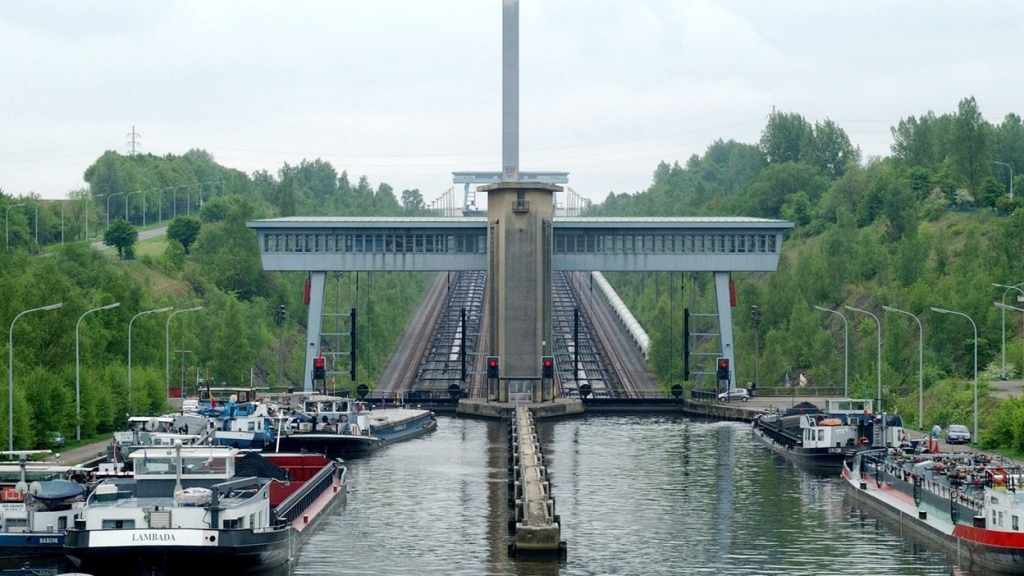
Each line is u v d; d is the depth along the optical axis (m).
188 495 104.12
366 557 110.69
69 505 111.12
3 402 152.50
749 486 154.12
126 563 98.12
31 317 187.12
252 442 170.38
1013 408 169.75
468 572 104.94
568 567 107.06
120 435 153.00
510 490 141.75
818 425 174.50
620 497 145.12
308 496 128.88
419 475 162.75
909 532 123.25
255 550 101.12
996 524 106.06
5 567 103.81
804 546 116.25
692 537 120.69
